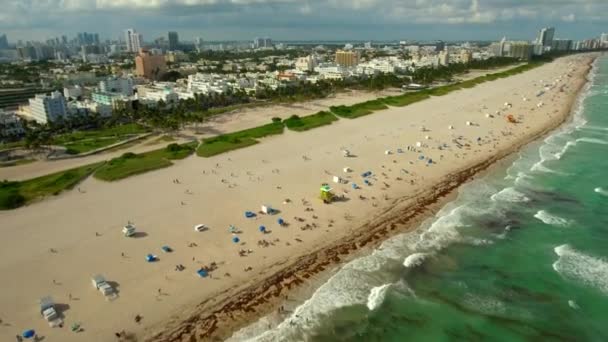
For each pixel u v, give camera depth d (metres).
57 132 138.00
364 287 52.78
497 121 143.50
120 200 78.94
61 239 63.88
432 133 126.69
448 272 56.38
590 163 99.00
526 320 47.56
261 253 59.72
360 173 92.62
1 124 139.88
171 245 61.78
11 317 46.47
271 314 47.81
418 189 83.88
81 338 43.59
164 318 46.66
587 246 62.19
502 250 61.50
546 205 76.31
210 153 107.88
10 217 71.88
